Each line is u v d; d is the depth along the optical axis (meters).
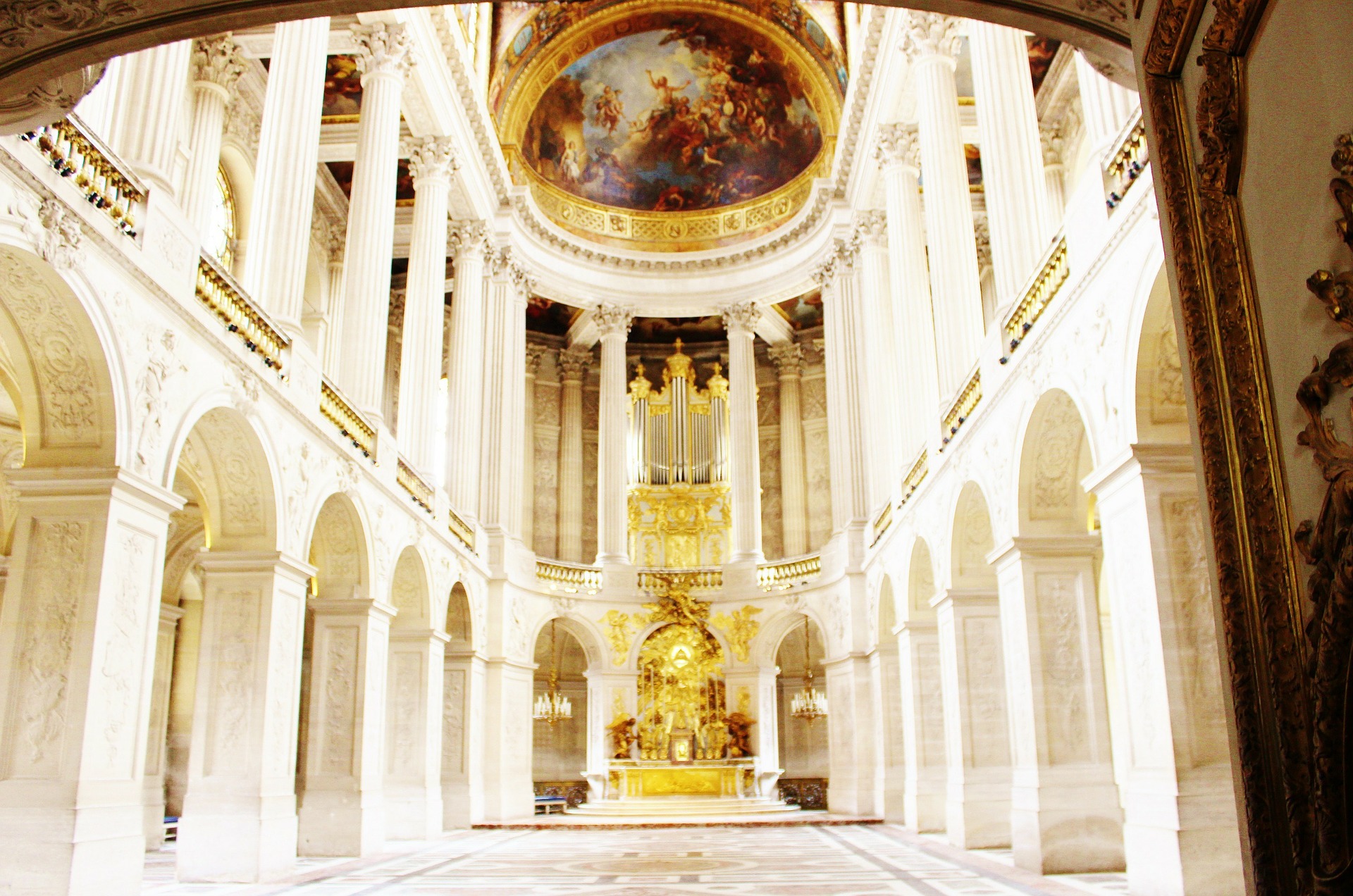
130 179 8.92
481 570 21.88
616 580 25.77
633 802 23.42
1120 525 9.26
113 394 8.52
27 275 7.78
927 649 18.23
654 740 25.31
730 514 28.58
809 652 27.34
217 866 11.20
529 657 23.69
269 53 18.33
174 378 9.56
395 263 27.23
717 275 27.72
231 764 11.47
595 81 27.22
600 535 26.42
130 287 8.79
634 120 27.98
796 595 25.03
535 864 13.51
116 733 8.50
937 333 16.48
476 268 23.59
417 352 19.72
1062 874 11.20
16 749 8.09
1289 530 2.77
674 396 29.34
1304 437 2.66
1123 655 9.29
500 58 24.39
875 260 23.16
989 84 13.82
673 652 25.81
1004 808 14.58
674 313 27.86
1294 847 2.69
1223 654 2.97
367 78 17.58
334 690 14.83
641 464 28.89
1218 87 3.00
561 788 27.66
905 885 10.50
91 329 8.22
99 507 8.46
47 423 8.61
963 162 16.92
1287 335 2.76
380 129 17.27
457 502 21.94
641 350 31.73
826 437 30.34
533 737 27.78
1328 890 2.51
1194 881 8.17
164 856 15.32
